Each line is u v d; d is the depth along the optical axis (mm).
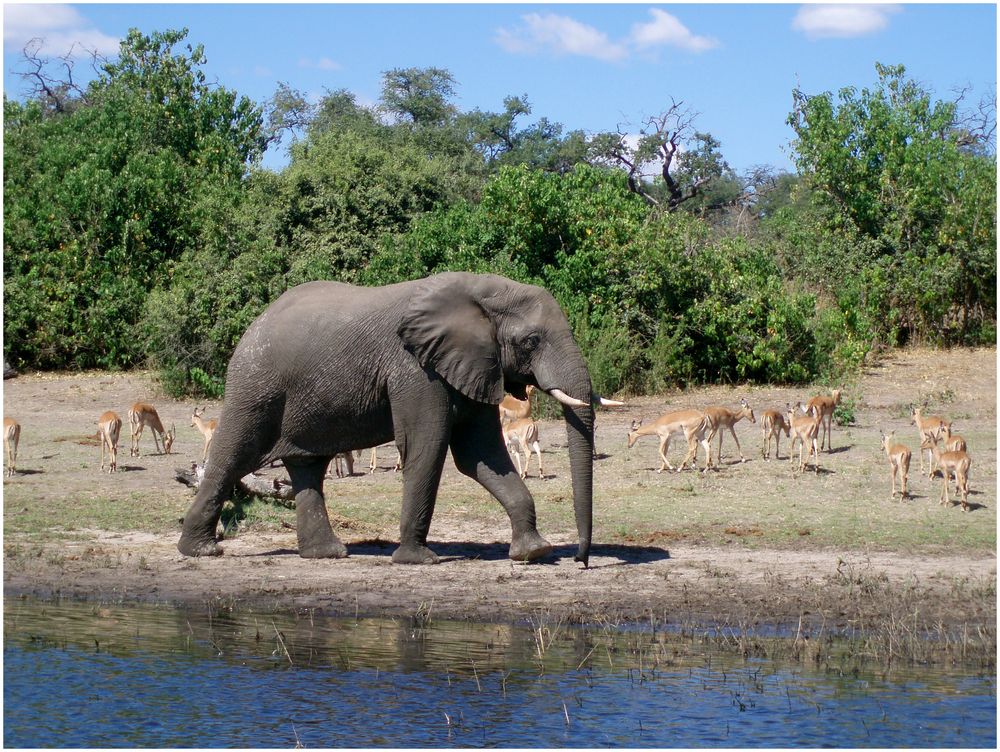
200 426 19219
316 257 29453
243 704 8484
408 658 9570
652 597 11516
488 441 13047
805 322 26359
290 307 13023
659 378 25438
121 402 26641
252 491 15469
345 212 31125
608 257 26453
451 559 13133
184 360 27281
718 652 9773
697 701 8516
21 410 25391
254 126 40188
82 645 9953
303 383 12727
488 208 27969
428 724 8047
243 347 13047
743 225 39469
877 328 29703
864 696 8641
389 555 13422
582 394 12320
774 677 9094
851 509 15453
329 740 7730
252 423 12969
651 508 15602
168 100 38125
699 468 18375
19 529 14547
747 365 26266
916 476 17625
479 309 12477
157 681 9000
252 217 30578
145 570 12695
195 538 13391
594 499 16219
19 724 8094
